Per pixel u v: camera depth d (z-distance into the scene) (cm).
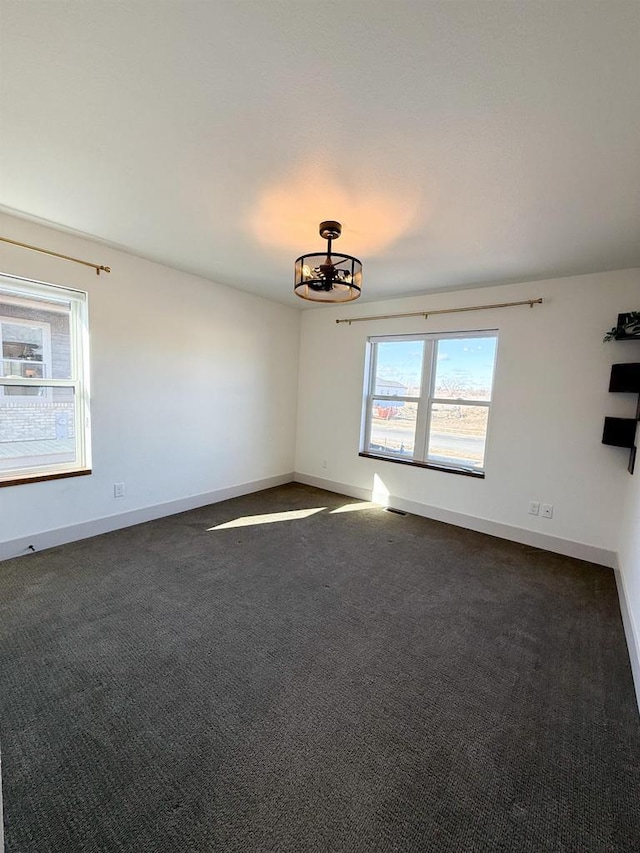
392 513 420
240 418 447
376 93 133
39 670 177
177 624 215
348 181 192
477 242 259
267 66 125
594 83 124
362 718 159
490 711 165
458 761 142
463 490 389
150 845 111
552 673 189
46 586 247
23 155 181
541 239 251
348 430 476
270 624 219
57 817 117
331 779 133
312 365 506
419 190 196
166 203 227
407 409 436
